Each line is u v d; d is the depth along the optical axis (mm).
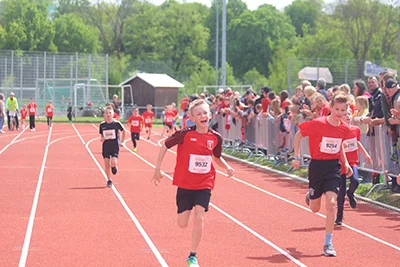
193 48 88500
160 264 8172
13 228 10164
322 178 9211
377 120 13211
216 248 9133
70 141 30125
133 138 25391
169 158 22516
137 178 16688
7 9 81438
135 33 88875
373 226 10914
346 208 12664
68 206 12289
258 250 9070
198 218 7879
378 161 13711
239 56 96500
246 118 22734
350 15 67500
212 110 26609
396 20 66312
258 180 16797
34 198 13133
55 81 54406
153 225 10625
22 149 24938
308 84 17578
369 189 13992
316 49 68812
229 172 8320
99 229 10227
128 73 73062
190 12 88625
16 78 53875
